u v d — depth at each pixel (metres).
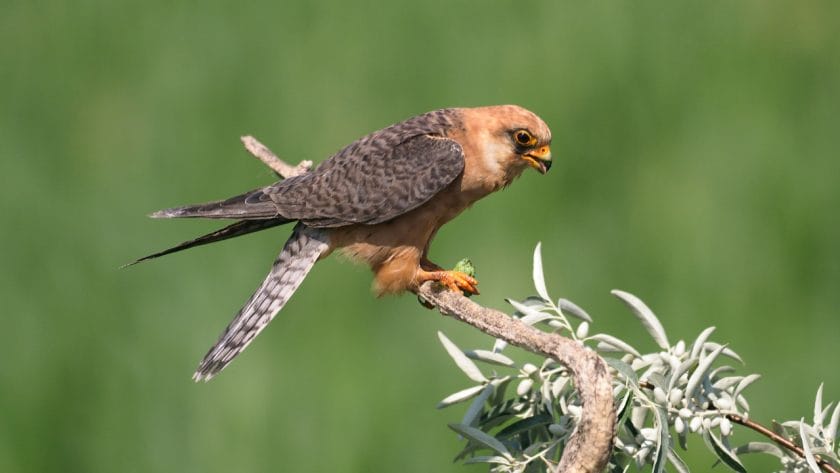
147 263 14.32
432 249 13.89
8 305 14.03
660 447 7.14
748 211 14.36
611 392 6.70
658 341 7.75
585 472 6.64
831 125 15.45
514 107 10.12
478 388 7.92
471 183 10.05
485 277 13.61
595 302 13.41
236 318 9.74
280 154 15.19
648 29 16.66
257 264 14.04
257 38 17.12
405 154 9.89
